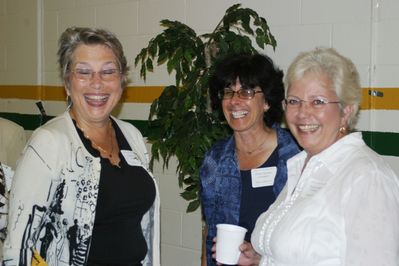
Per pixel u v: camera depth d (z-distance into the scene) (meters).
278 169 1.95
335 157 1.46
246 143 2.02
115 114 3.68
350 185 1.34
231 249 1.73
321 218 1.38
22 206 1.55
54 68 4.06
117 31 3.66
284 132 2.02
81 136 1.77
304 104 1.48
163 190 3.49
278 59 2.89
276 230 1.48
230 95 1.99
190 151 2.33
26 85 4.24
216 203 2.05
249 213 1.96
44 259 1.61
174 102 2.44
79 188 1.67
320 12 2.73
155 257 1.96
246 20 2.45
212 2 3.14
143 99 3.52
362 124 2.62
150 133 2.71
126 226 1.80
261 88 1.97
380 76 2.56
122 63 1.85
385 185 1.30
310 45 2.77
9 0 4.31
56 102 4.07
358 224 1.28
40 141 1.61
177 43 2.44
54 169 1.61
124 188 1.80
